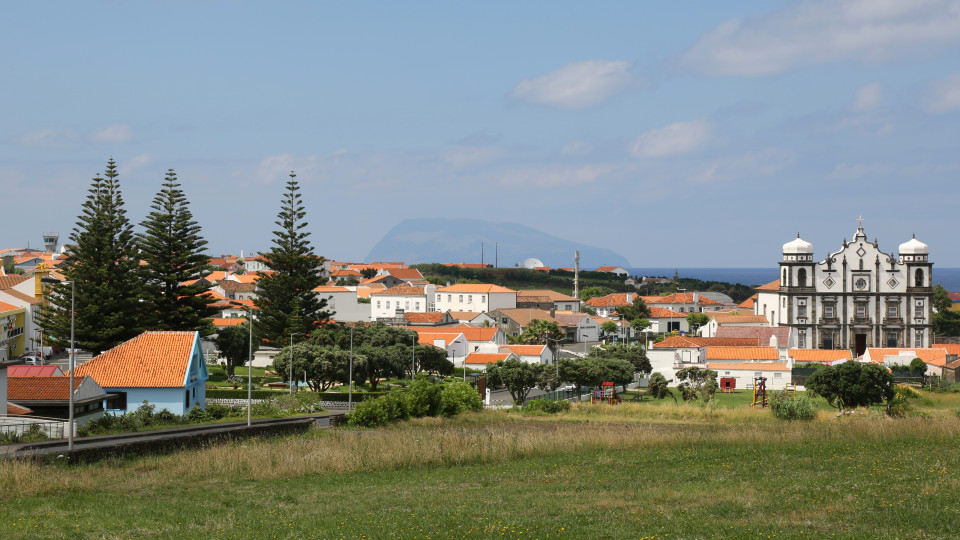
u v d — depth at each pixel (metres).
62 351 106.00
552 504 27.55
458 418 65.00
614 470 35.22
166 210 98.69
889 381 74.62
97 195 91.50
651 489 29.75
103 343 88.81
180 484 33.50
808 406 65.19
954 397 82.69
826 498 26.11
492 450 40.66
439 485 32.91
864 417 58.47
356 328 119.06
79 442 43.78
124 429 50.97
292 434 50.56
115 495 30.81
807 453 37.62
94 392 56.97
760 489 28.52
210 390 82.31
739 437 44.25
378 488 32.50
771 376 103.56
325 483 33.84
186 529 25.27
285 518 26.64
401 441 42.12
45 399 52.91
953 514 22.89
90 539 24.06
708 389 87.25
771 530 22.31
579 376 90.88
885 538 21.05
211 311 100.75
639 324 175.12
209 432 43.97
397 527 24.56
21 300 107.56
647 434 45.06
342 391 91.31
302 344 92.38
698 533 22.38
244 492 31.78
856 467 31.98
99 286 89.06
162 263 97.44
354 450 39.78
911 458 33.22
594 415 67.94
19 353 104.19
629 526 23.69
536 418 65.81
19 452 39.00
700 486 29.89
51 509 27.83
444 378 106.06
